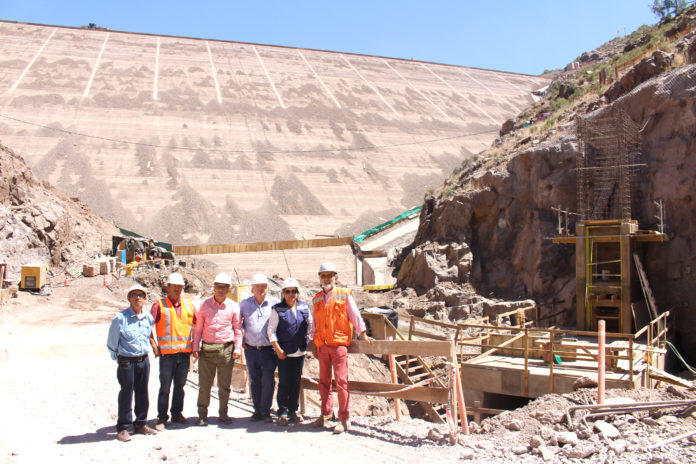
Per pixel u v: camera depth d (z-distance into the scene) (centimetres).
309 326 834
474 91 10006
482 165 3077
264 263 4241
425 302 2603
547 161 2514
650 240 1981
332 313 770
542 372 1359
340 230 4891
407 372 1467
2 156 3209
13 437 772
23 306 2472
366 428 784
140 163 5619
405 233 4566
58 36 9131
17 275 2803
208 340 805
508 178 2659
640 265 1941
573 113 2922
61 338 1908
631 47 4019
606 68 3597
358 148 6806
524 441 677
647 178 2166
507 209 2650
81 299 2681
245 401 1034
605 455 605
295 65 9619
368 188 5847
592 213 2261
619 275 1938
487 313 2381
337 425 761
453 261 2711
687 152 2067
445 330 2273
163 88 7688
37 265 2708
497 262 2628
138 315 760
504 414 828
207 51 9600
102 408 970
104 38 9438
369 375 1559
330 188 5706
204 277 3391
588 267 1975
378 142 7069
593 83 3806
